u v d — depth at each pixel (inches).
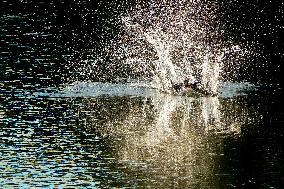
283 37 1185.4
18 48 1091.3
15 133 691.4
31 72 947.3
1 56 1034.1
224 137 706.8
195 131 725.9
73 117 753.0
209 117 776.9
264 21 1275.8
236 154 651.5
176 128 733.9
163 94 870.4
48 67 979.3
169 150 661.3
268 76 981.2
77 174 589.0
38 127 712.4
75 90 867.4
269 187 573.9
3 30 1222.9
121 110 788.6
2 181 567.5
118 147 663.8
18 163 609.9
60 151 644.7
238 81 954.1
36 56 1042.1
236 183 581.6
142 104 818.2
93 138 685.3
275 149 671.1
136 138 693.9
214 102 842.8
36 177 578.2
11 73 938.7
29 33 1205.7
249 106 822.5
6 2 1501.0
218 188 570.6
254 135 713.6
